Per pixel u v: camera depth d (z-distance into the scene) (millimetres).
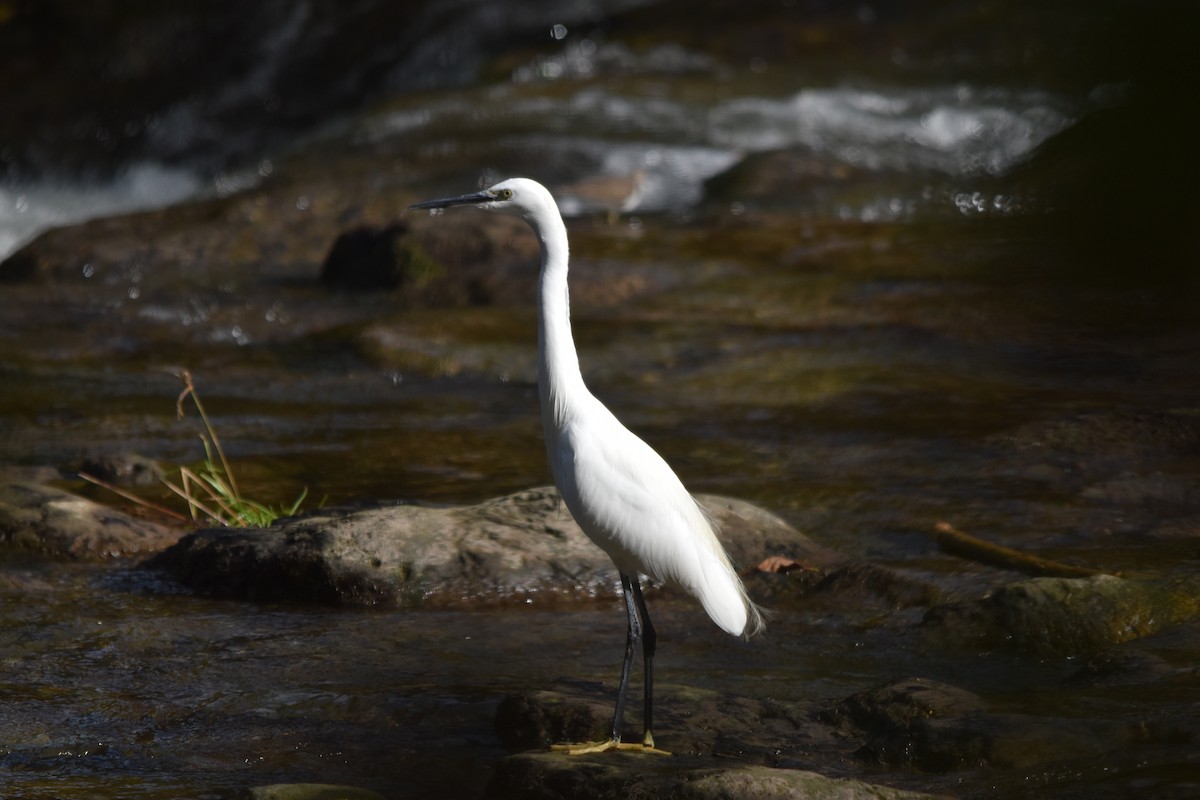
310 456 13648
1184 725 6254
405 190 25719
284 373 17250
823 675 7910
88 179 33812
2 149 34250
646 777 5832
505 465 13234
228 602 9531
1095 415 13445
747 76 33344
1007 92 30203
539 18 37375
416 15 37750
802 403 15297
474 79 35281
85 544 10641
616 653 8414
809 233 22969
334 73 36812
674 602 9555
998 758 6105
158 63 36938
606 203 25016
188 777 6492
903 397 15273
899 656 8172
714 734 6789
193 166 34219
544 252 7516
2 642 8594
